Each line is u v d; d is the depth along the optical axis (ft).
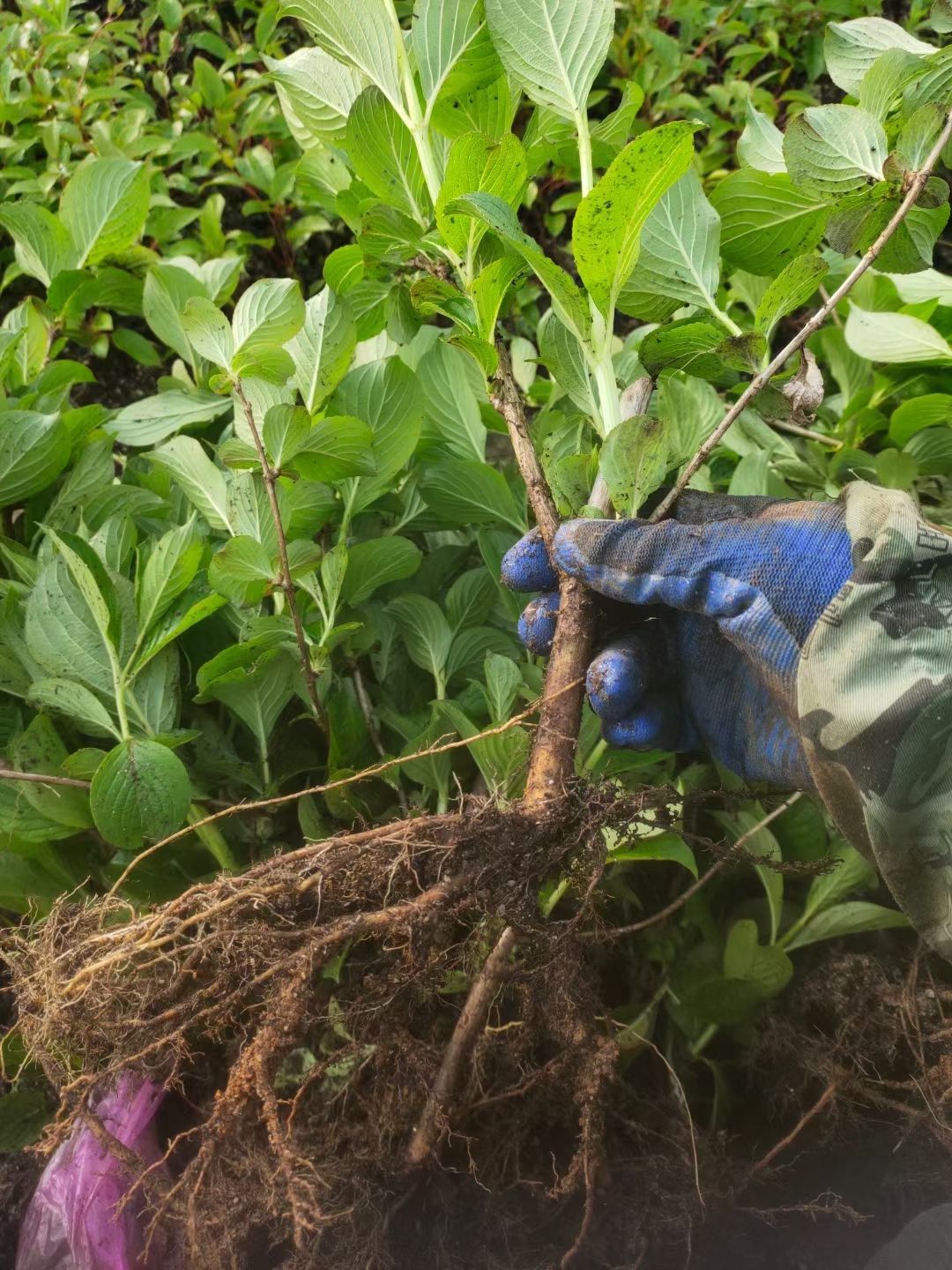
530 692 2.09
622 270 1.87
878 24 2.16
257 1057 1.61
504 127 2.11
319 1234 1.80
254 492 2.11
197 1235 1.73
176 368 2.77
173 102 3.89
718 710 2.00
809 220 2.13
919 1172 2.20
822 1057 2.15
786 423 2.72
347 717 2.15
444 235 1.94
